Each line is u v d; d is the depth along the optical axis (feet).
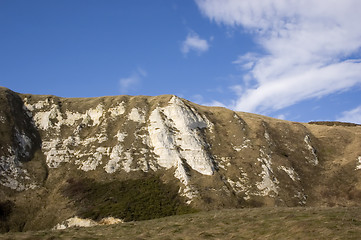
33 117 306.76
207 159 257.75
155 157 259.60
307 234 94.68
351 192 236.43
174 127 289.33
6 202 205.46
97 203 208.23
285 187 239.50
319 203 230.27
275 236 98.78
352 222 101.65
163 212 199.31
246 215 135.23
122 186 227.40
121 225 143.64
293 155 284.00
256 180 241.55
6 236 116.26
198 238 106.42
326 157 289.94
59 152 268.41
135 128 285.43
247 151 272.92
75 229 138.82
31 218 198.59
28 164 249.14
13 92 328.29
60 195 218.59
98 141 273.75
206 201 211.20
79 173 242.78
